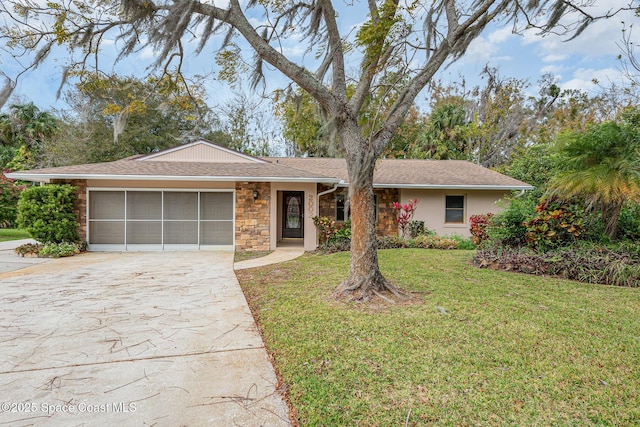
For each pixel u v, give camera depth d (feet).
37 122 75.66
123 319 15.26
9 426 7.88
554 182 26.13
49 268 27.25
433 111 80.48
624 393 9.20
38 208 33.73
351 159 17.08
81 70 20.42
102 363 11.06
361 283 17.35
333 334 13.09
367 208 17.47
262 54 17.20
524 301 16.81
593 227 25.61
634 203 24.84
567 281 20.72
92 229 36.83
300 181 36.40
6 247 39.27
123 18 18.72
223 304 17.63
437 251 32.76
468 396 9.12
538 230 25.44
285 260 30.71
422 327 13.58
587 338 12.59
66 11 17.56
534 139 75.36
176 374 10.39
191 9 16.83
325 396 9.12
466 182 43.68
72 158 67.92
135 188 37.14
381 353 11.48
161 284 21.99
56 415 8.34
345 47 18.02
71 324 14.58
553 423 8.07
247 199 37.52
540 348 11.81
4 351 11.89
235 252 36.40
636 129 24.47
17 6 16.98
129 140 73.77
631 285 19.94
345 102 17.48
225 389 9.59
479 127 77.97
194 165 40.34
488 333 13.02
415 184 42.37
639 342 12.22
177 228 37.76
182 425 8.00
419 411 8.49
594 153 24.89
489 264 24.41
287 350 11.87
